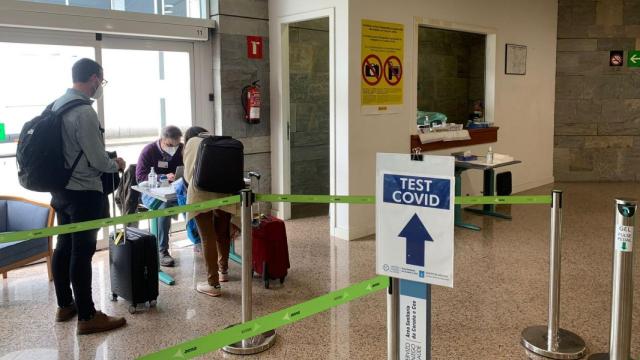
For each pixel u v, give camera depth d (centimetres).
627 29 849
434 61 773
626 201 245
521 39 755
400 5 565
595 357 287
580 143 872
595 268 442
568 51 851
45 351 308
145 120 540
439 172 161
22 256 402
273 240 403
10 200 433
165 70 548
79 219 317
